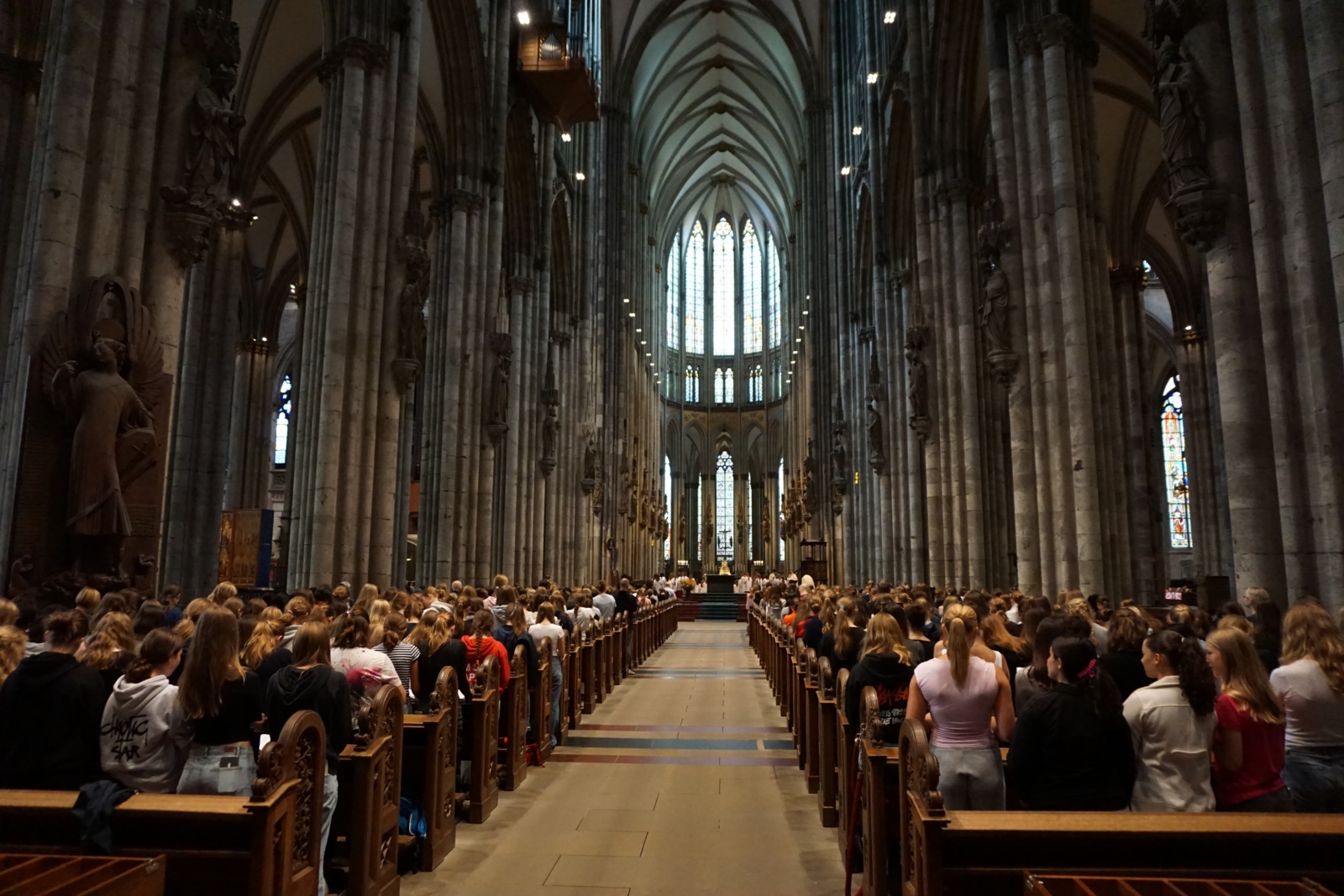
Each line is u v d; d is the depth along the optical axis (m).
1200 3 8.55
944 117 20.45
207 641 4.66
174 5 9.94
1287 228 7.69
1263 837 3.86
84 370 8.68
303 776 4.54
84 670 4.75
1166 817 3.97
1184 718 4.37
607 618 17.47
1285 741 4.64
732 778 9.60
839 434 35.22
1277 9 7.79
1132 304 26.84
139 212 9.34
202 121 9.86
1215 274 8.34
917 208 21.03
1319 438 7.36
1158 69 8.80
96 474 8.50
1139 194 26.86
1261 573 7.84
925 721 5.48
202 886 4.20
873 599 11.80
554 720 11.24
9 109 13.39
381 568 15.15
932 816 3.97
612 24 45.19
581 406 36.19
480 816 7.77
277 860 4.26
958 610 5.70
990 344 14.97
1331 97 7.19
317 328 15.07
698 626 41.47
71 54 8.94
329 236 15.23
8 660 4.94
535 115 27.73
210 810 4.14
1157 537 25.98
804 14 44.72
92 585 8.38
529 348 27.44
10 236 13.23
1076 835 3.93
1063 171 14.03
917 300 21.59
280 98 23.95
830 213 42.88
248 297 33.69
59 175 8.74
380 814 5.61
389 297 15.57
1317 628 4.67
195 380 22.53
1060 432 13.80
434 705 6.75
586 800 8.61
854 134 34.16
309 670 5.14
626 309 48.47
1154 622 8.16
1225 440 8.23
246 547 24.58
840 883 6.33
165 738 4.70
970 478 19.12
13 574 8.29
